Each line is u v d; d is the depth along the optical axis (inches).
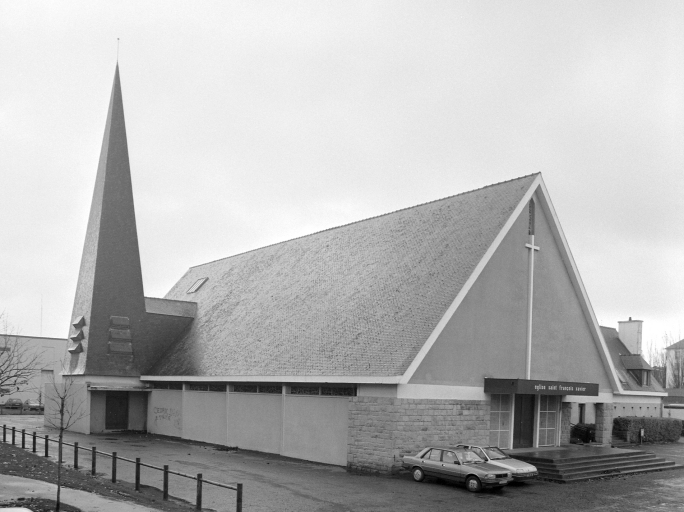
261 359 1238.3
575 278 1254.9
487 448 906.7
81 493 703.1
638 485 926.4
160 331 1681.8
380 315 1095.6
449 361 1007.0
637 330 1972.2
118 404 1583.4
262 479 878.4
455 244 1136.2
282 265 1610.5
